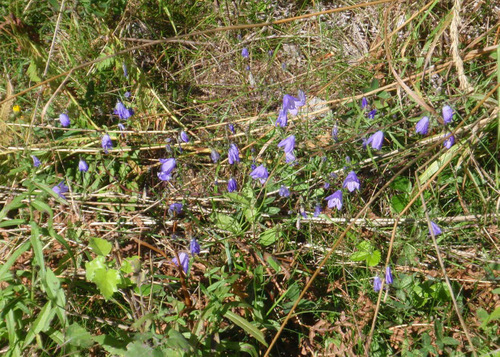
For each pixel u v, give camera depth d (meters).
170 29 0.92
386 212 0.70
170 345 0.45
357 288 0.63
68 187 0.67
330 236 0.67
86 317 0.53
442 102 0.66
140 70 0.81
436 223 0.65
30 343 0.52
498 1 0.78
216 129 0.79
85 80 0.80
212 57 0.89
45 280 0.50
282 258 0.65
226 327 0.55
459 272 0.61
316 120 0.77
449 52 0.75
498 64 0.52
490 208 0.65
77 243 0.61
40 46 0.78
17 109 0.73
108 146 0.70
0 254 0.62
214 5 0.93
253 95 0.84
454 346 0.56
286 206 0.71
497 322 0.56
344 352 0.56
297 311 0.59
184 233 0.67
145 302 0.57
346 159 0.67
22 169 0.67
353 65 0.82
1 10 0.77
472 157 0.64
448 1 0.78
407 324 0.58
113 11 0.85
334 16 0.89
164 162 0.67
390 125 0.66
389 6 0.74
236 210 0.69
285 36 0.87
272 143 0.73
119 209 0.69
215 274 0.61
